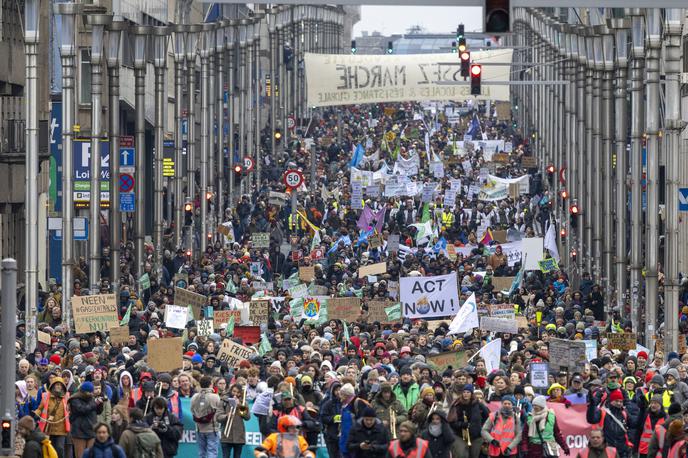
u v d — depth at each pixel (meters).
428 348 43.88
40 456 31.02
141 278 67.50
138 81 78.50
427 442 29.80
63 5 61.72
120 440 31.25
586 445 35.41
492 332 47.91
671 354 43.06
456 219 93.38
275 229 85.94
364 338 45.22
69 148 61.81
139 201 78.06
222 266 73.25
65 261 61.50
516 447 32.47
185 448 35.94
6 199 74.12
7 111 75.19
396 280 66.38
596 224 82.06
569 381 38.22
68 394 36.00
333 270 68.38
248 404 35.91
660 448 31.88
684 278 74.12
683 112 87.31
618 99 69.00
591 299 65.88
